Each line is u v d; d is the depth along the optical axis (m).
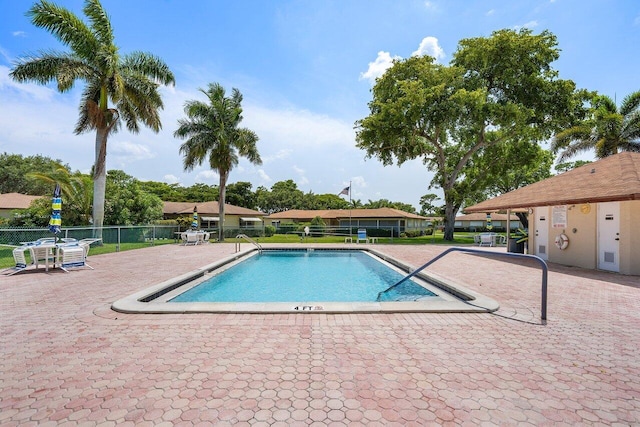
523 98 24.98
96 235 16.81
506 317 5.00
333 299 8.02
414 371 3.19
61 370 3.17
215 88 24.98
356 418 2.41
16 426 2.29
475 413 2.48
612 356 3.57
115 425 2.31
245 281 10.27
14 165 43.84
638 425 2.35
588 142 24.88
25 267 9.09
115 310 5.20
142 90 17.48
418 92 23.11
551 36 24.39
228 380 2.99
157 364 3.31
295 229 37.03
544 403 2.64
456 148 30.55
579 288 7.25
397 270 11.31
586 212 10.88
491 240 20.73
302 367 3.27
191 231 23.25
